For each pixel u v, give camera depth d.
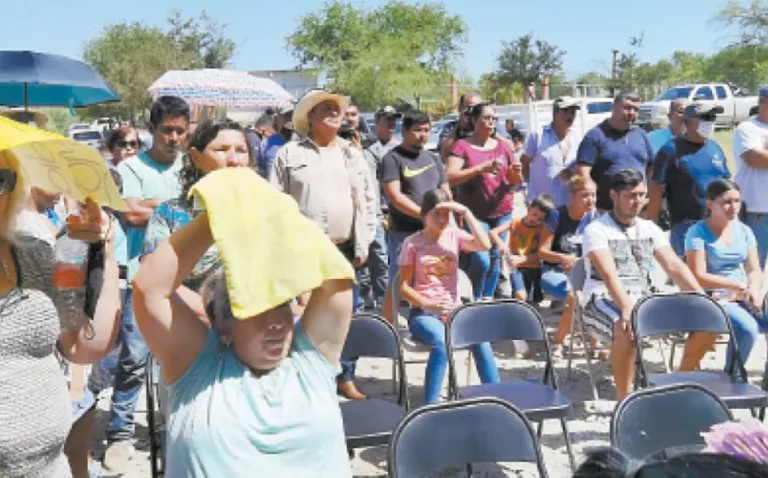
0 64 4.80
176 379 2.43
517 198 16.86
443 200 5.23
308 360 2.46
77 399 3.35
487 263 6.64
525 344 6.54
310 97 4.86
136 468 4.45
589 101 24.31
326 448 2.42
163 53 45.91
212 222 2.14
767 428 1.72
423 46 48.12
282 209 2.21
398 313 5.65
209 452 2.32
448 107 45.28
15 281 2.39
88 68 5.16
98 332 2.59
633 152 7.00
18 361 2.32
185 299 2.87
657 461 1.49
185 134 4.45
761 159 7.16
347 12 48.00
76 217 2.52
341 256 2.33
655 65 54.75
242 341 2.39
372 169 7.79
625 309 4.92
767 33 52.31
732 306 5.30
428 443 3.22
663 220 8.05
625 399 3.43
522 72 47.94
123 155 6.67
